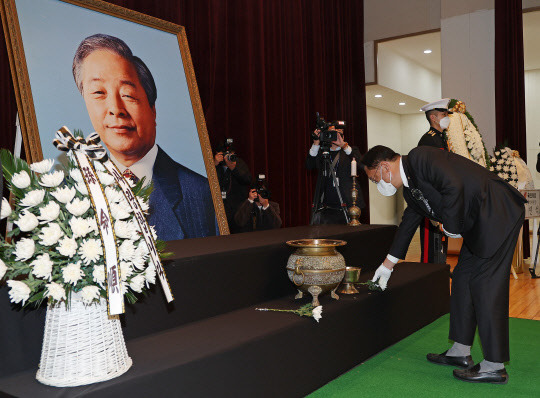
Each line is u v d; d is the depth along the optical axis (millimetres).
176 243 2600
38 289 1461
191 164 3523
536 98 10727
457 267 2619
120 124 3154
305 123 5992
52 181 1442
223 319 2152
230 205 4055
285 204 5613
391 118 12125
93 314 1481
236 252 2340
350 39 7090
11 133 3152
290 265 2340
